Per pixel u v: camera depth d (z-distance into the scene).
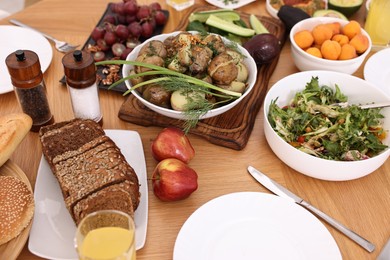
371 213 1.01
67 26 1.58
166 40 1.28
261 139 1.20
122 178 0.94
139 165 1.08
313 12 1.61
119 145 1.12
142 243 0.90
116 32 1.46
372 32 1.50
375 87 1.19
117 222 0.80
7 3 2.14
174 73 1.10
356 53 1.35
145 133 1.20
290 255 0.89
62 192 0.97
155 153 1.08
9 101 1.27
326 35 1.35
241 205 0.96
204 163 1.12
